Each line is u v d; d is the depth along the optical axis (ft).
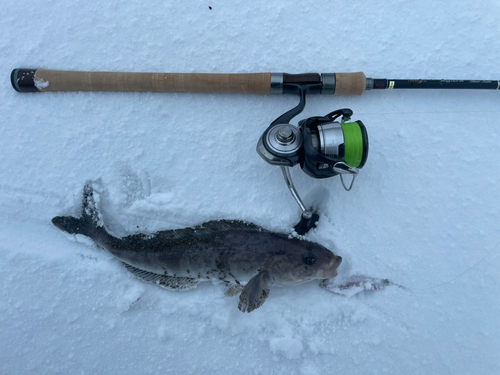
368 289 1.30
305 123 1.11
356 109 1.34
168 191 1.35
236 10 1.39
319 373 1.26
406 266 1.30
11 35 1.39
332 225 1.32
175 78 1.31
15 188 1.36
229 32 1.38
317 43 1.37
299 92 1.27
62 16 1.39
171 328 1.30
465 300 1.28
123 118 1.36
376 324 1.28
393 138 1.33
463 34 1.37
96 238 1.32
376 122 1.34
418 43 1.37
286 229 1.32
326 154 1.08
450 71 1.36
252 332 1.28
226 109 1.36
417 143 1.33
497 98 1.34
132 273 1.33
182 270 1.29
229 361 1.28
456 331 1.27
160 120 1.36
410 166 1.33
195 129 1.36
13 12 1.39
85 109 1.37
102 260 1.34
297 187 1.32
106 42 1.38
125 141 1.36
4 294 1.32
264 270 1.26
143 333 1.30
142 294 1.31
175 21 1.39
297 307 1.30
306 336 1.28
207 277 1.30
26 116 1.37
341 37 1.37
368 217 1.32
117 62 1.38
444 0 1.38
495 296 1.28
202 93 1.36
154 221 1.34
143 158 1.36
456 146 1.33
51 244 1.36
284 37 1.38
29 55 1.38
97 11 1.39
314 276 1.25
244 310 1.20
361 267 1.31
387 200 1.32
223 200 1.33
